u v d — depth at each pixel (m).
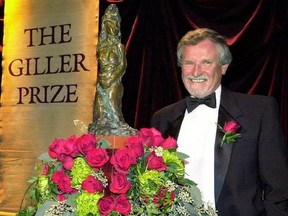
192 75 2.02
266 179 1.94
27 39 4.32
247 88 3.77
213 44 2.02
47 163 1.57
